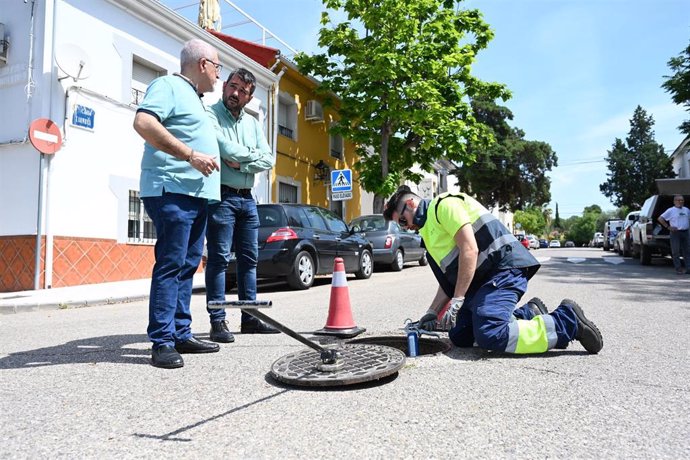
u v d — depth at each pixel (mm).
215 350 3393
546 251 28266
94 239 9547
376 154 18156
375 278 10633
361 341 3703
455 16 16922
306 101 18375
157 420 2115
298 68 17188
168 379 2719
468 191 40344
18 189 8828
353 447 1827
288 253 8062
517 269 3180
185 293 3389
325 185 19578
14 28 9016
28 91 8789
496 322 3037
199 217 3414
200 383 2641
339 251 9438
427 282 8852
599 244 57875
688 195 12148
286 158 17078
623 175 53375
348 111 17000
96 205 9648
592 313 4898
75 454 1795
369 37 15977
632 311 5023
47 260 8625
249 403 2316
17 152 8875
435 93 15375
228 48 13375
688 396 2359
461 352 3242
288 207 8602
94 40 9734
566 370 2795
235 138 3949
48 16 8844
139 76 11148
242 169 3871
